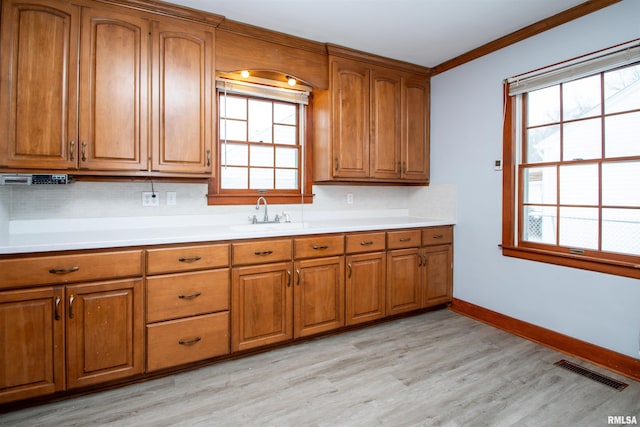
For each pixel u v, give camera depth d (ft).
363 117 10.29
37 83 6.38
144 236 6.98
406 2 7.51
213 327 7.30
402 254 9.99
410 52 10.23
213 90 8.06
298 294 8.34
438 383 6.76
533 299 8.79
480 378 6.95
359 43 9.60
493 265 9.78
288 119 10.44
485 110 9.88
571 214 8.10
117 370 6.45
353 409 5.95
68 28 6.59
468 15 8.09
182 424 5.56
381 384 6.73
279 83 9.80
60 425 5.51
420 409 5.93
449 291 11.03
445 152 11.21
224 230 8.22
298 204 10.56
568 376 7.01
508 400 6.19
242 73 9.20
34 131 6.37
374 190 12.06
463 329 9.52
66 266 5.98
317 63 9.64
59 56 6.53
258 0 7.38
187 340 7.04
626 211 7.15
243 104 9.73
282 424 5.56
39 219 7.44
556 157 8.40
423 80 11.51
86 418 5.69
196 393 6.44
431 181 11.77
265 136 10.07
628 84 7.08
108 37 6.91
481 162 10.03
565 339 8.07
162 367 6.83
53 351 5.96
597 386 6.63
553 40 8.23
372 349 8.29
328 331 9.11
